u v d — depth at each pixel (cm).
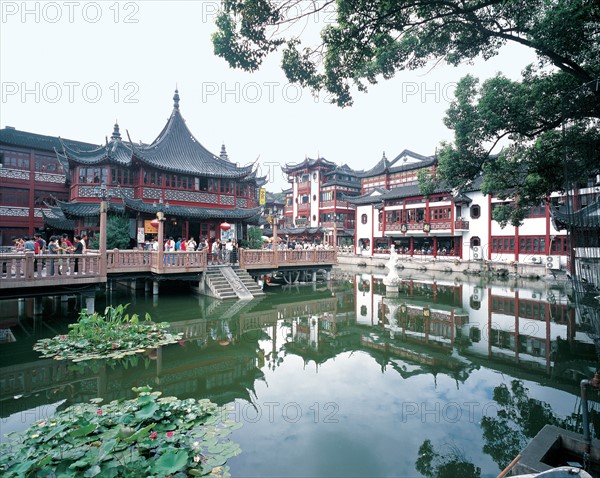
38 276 1239
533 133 1261
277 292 2264
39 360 979
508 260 3553
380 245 4916
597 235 361
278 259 2398
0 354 1027
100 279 1367
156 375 912
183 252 1906
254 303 1869
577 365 1007
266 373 956
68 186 3481
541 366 1001
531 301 2027
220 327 1422
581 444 481
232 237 2889
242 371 969
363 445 607
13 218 3391
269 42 852
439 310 1795
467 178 1466
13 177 3400
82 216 2422
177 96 3045
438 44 1049
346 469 533
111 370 933
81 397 780
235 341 1245
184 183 2723
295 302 1980
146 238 2512
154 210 2369
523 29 954
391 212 4659
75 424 594
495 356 1093
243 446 595
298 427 664
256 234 3125
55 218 3100
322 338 1302
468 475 529
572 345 1193
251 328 1419
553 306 1872
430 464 552
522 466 447
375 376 935
